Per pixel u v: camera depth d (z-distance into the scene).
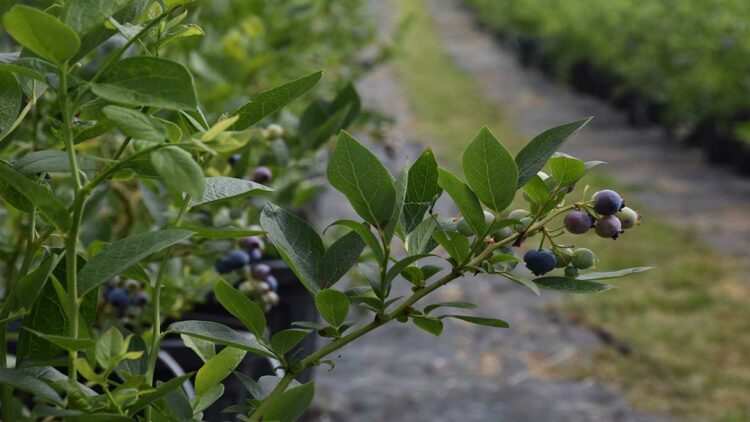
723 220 5.65
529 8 12.10
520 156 0.78
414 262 0.79
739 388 3.39
